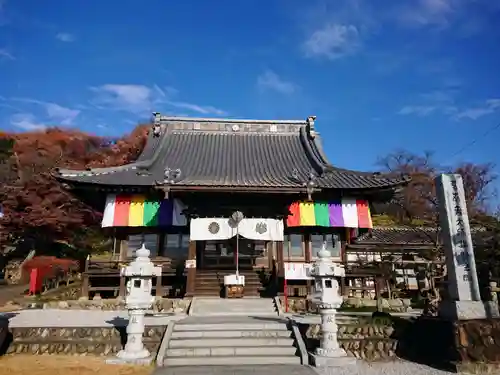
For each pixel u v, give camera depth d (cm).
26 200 3659
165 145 2808
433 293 1877
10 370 988
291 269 2062
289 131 3062
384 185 2166
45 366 1036
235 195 2059
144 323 1286
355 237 2555
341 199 2308
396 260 2267
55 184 3797
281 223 2031
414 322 1279
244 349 1154
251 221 2011
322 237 2306
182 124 3017
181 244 2264
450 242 1187
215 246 2275
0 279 3356
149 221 2194
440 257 2212
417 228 3309
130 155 5162
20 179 3944
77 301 1861
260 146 2880
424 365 1112
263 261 2258
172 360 1085
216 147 2828
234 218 1984
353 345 1237
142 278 1155
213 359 1099
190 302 1789
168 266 2172
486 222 2594
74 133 5912
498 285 1738
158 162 2550
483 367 1023
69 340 1209
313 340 1228
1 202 3650
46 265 2947
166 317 1483
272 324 1305
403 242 2875
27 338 1219
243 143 2909
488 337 1072
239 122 3056
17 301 2144
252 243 2283
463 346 1052
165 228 2261
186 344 1179
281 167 2553
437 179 1274
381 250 2264
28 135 5606
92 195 2316
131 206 2214
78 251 3884
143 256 1179
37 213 3600
